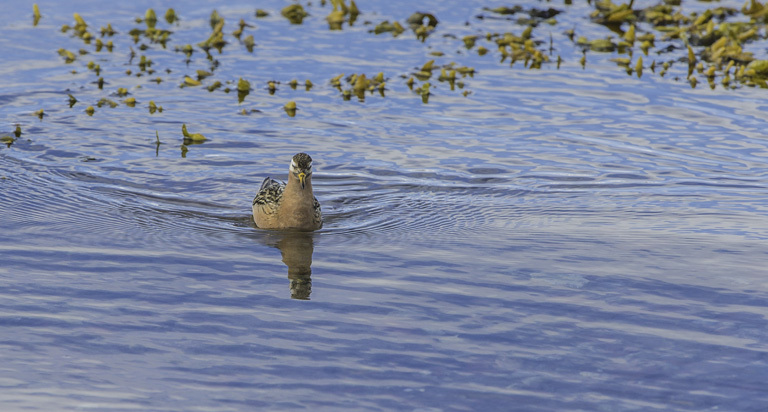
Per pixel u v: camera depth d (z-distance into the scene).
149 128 27.16
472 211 21.72
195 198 22.36
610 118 28.62
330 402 13.05
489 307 16.28
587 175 24.03
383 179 23.73
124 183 23.00
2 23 37.94
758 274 17.81
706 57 35.56
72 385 13.35
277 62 34.25
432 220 21.14
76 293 16.55
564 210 21.73
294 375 13.78
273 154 25.44
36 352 14.29
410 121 28.25
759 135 27.02
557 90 31.47
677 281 17.50
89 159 24.48
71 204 21.48
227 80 32.06
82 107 28.75
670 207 21.86
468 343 14.89
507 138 26.83
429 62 33.53
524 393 13.36
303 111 29.05
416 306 16.30
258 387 13.42
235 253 18.94
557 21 40.59
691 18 40.19
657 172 24.23
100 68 32.88
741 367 14.12
